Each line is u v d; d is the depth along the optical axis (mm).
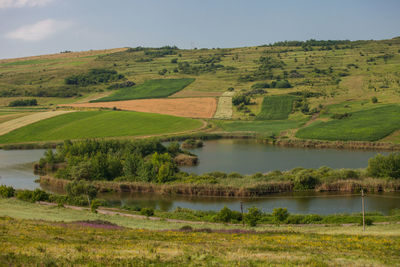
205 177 74250
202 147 121938
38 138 139500
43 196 62562
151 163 78875
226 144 126750
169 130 147625
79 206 59656
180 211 56438
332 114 157875
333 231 37594
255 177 74562
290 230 38656
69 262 20547
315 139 122625
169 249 25000
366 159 95438
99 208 58250
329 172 71938
